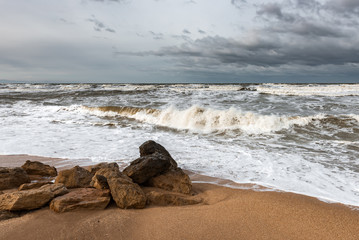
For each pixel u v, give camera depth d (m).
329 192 4.40
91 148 7.46
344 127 9.96
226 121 11.06
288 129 10.05
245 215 3.49
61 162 6.14
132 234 3.01
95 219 3.30
